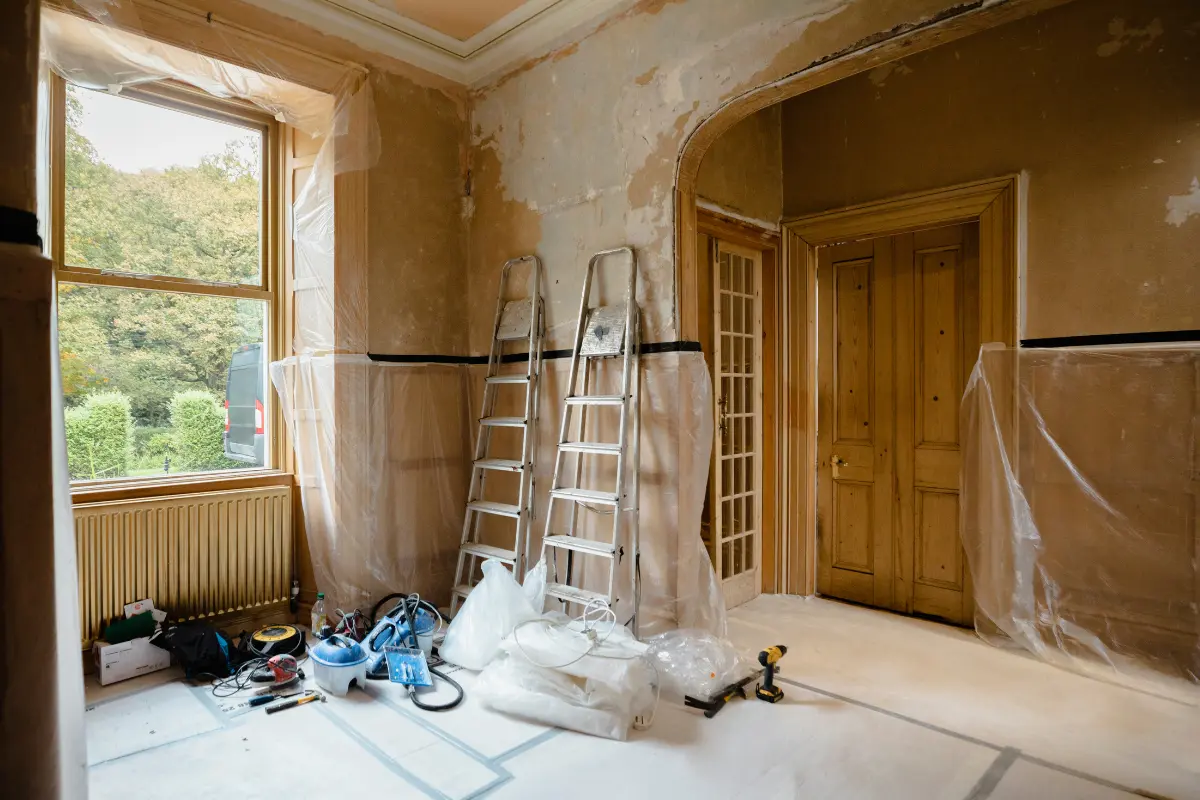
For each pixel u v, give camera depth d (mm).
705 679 2629
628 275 3086
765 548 4105
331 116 3322
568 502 3367
